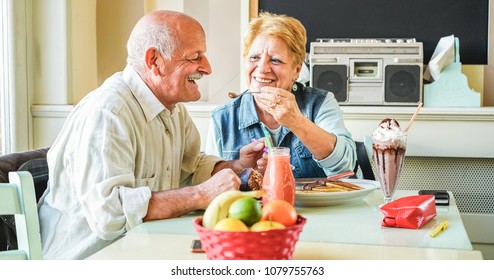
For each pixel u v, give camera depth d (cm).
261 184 158
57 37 306
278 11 322
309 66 311
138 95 163
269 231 85
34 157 173
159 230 126
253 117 199
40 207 167
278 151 137
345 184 160
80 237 155
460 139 290
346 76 300
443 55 291
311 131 174
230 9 322
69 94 308
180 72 163
